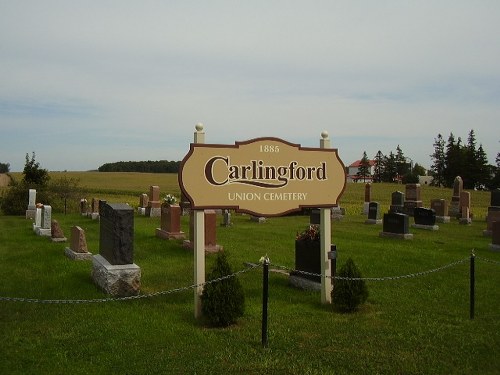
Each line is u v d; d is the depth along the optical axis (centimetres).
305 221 3030
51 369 663
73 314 916
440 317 949
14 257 1529
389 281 1266
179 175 892
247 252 1703
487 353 761
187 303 1026
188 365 678
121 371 659
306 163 1016
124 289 1058
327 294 1031
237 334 812
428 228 2692
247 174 950
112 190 6881
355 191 8119
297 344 773
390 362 708
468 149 10225
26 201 3628
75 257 1483
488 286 1234
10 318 885
